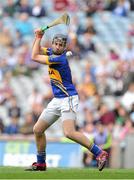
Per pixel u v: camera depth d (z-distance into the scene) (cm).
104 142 4300
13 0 7206
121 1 7250
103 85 5844
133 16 7212
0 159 4409
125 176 2252
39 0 7131
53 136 4650
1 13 7181
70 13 7200
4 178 2095
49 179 2089
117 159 4272
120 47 6700
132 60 6328
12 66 6391
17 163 4362
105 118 4891
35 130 2553
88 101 5466
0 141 4450
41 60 2461
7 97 5862
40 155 2581
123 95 5681
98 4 7262
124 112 4912
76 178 2138
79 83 5966
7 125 5178
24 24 6988
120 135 4603
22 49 6606
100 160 2452
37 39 2492
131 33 6969
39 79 6262
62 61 2456
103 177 2195
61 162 4328
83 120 5078
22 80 6266
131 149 4288
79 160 4294
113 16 7169
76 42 6538
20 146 4391
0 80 6253
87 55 6512
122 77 5862
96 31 6888
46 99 5447
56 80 2483
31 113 5078
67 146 4344
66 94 2477
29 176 2181
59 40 2458
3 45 6738
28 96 6006
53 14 7181
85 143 2458
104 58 6475
